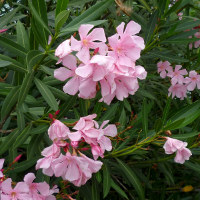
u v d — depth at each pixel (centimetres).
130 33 35
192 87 79
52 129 37
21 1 69
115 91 36
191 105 53
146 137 52
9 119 57
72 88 36
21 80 47
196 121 58
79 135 35
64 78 36
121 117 61
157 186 82
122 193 55
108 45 36
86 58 33
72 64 34
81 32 33
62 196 49
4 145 44
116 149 57
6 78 56
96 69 32
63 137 36
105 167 54
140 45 34
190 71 78
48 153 36
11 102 42
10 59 42
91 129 36
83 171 35
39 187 41
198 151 62
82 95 34
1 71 57
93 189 55
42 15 40
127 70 34
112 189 83
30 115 47
